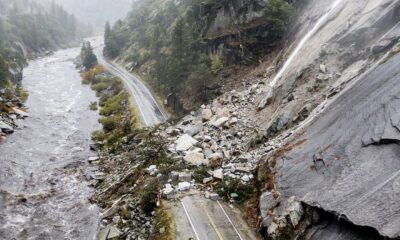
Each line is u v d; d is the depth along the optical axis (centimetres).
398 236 1296
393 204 1423
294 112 3056
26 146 4384
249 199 2462
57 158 4125
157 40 8331
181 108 5412
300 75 3403
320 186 1892
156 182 2755
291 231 1914
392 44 2722
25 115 5612
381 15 3084
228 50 5275
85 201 3080
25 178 3522
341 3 3881
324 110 2589
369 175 1648
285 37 4788
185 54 5991
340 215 1595
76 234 2603
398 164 1570
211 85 5094
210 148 3350
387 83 2044
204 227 2194
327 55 3325
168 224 2239
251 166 2753
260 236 2095
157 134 4094
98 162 4003
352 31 3247
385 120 1806
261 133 3189
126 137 4491
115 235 2334
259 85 4291
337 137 2083
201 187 2683
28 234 2608
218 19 5684
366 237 1455
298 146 2428
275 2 4797
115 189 3097
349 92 2455
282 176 2270
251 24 5225
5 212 2855
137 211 2533
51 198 3173
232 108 4088
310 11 4509
